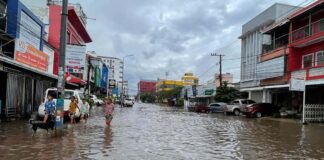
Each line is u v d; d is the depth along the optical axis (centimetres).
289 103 3988
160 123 2664
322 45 3334
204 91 7681
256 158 1200
